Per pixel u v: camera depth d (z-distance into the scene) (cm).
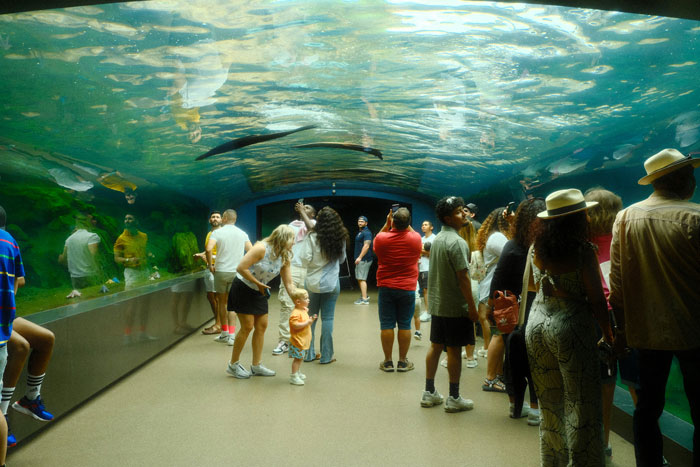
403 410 482
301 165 1263
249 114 721
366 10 417
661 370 274
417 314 813
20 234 683
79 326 486
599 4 289
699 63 490
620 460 353
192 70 530
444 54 509
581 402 280
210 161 1007
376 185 1728
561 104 626
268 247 587
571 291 285
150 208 1100
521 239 408
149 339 681
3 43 414
